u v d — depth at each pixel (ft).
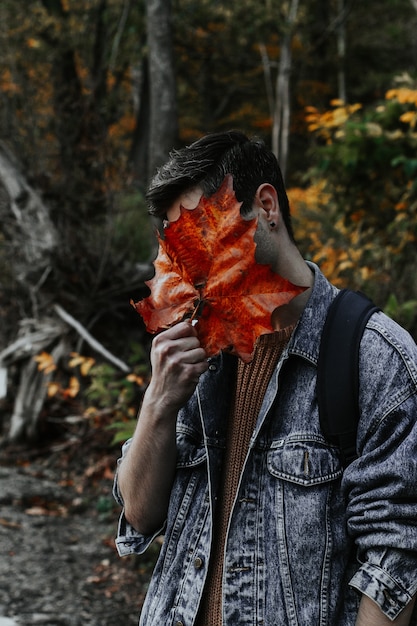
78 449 20.25
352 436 4.52
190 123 59.41
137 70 47.29
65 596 13.06
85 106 24.43
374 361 4.48
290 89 55.67
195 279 4.35
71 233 22.38
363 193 16.44
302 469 4.51
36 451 20.75
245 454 4.82
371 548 4.35
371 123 15.52
